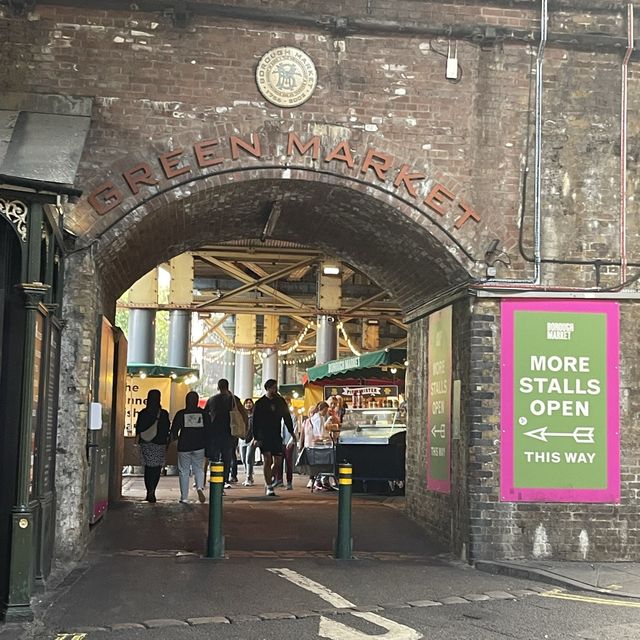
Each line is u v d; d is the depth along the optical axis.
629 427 11.20
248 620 7.64
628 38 11.43
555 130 11.45
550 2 11.34
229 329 44.16
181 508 14.38
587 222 11.41
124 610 7.93
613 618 7.83
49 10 10.70
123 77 10.73
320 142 11.01
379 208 11.38
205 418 15.04
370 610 8.16
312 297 29.38
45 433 8.67
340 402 19.53
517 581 9.86
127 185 10.59
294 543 11.90
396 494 18.36
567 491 11.07
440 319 12.76
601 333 11.27
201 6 10.77
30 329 7.76
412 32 11.22
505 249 11.30
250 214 12.90
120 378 15.33
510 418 11.13
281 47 11.02
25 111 10.56
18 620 7.41
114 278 12.76
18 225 7.73
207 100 10.84
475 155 11.31
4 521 7.74
